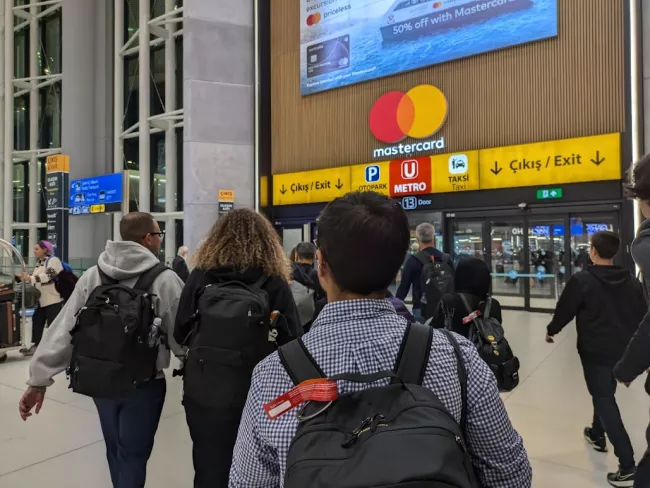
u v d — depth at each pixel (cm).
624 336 299
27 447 363
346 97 1341
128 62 1847
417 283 454
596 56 991
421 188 1202
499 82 1108
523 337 761
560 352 652
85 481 312
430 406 83
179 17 1661
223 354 190
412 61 1220
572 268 1020
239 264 208
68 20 1870
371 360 96
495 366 275
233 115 1439
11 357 659
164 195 1762
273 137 1477
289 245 1448
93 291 217
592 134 995
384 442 75
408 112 1224
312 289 378
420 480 70
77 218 1822
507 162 1084
